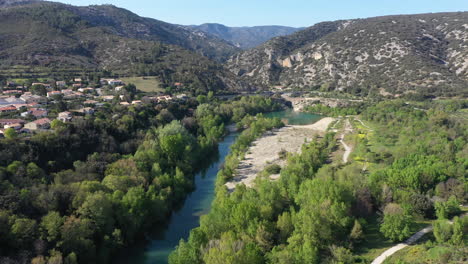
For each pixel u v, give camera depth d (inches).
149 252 2475.4
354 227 1862.7
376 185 2343.8
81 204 2418.8
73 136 3590.1
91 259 2183.8
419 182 2429.9
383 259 1686.8
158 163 3558.1
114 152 3811.5
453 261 1520.7
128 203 2564.0
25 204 2288.4
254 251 1750.7
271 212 2213.3
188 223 2906.0
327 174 2775.6
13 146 3058.6
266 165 4148.6
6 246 1972.2
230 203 2284.7
